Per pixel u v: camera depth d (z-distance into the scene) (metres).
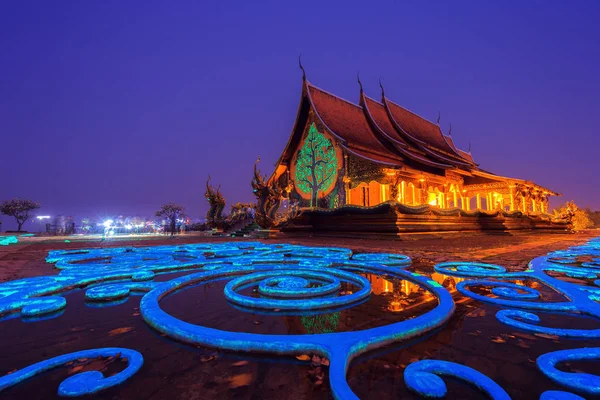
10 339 2.29
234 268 5.05
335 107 23.25
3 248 9.26
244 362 1.90
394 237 12.36
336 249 8.03
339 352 1.87
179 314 2.91
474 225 17.05
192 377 1.72
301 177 23.12
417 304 3.25
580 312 2.98
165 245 10.22
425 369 1.72
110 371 1.78
